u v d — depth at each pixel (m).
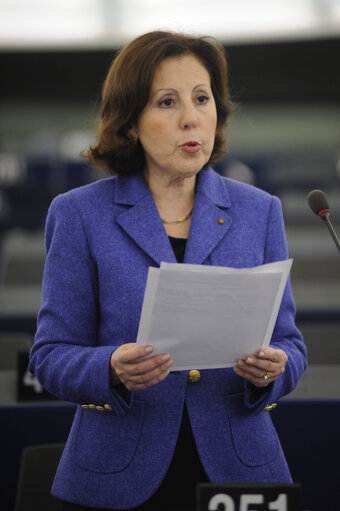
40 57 23.70
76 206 3.73
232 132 30.67
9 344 7.27
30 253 12.94
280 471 3.62
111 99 3.73
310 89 24.36
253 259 3.69
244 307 3.25
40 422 5.55
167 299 3.11
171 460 3.52
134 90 3.60
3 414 5.53
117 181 3.88
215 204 3.77
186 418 3.56
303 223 18.61
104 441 3.54
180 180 3.79
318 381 6.04
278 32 22.47
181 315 3.16
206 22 20.88
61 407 5.56
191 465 3.55
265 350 3.38
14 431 5.54
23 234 22.03
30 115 30.03
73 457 3.60
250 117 30.67
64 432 5.56
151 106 3.61
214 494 2.94
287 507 2.94
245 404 3.57
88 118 4.20
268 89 24.30
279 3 20.08
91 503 3.49
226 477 3.48
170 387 3.54
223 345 3.32
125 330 3.54
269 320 3.35
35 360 3.69
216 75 3.79
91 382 3.39
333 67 23.62
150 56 3.57
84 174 24.36
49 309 3.63
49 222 3.80
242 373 3.44
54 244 3.69
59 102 27.42
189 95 3.58
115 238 3.66
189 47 3.66
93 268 3.67
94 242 3.65
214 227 3.70
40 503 4.66
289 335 3.81
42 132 30.03
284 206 19.66
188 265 3.08
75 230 3.68
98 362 3.39
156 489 3.45
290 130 31.03
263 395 3.52
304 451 5.36
